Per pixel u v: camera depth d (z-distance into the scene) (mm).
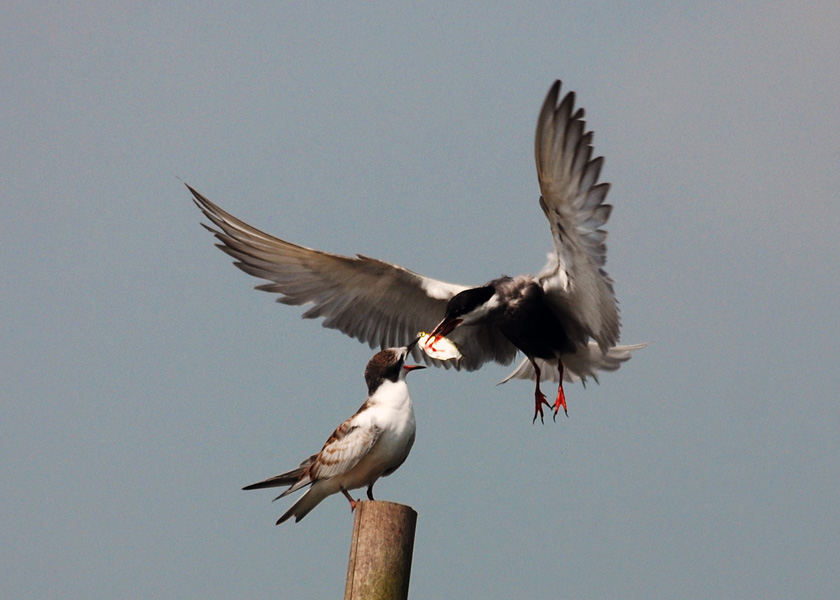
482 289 12648
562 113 10188
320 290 13828
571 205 10750
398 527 9023
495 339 14391
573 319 12586
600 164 10422
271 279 13664
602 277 11219
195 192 12867
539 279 12391
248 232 13164
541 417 13344
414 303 13852
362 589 8875
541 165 10398
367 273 13539
